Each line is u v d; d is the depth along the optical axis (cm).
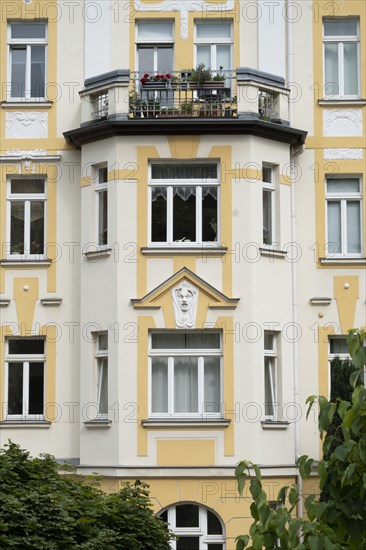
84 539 2295
